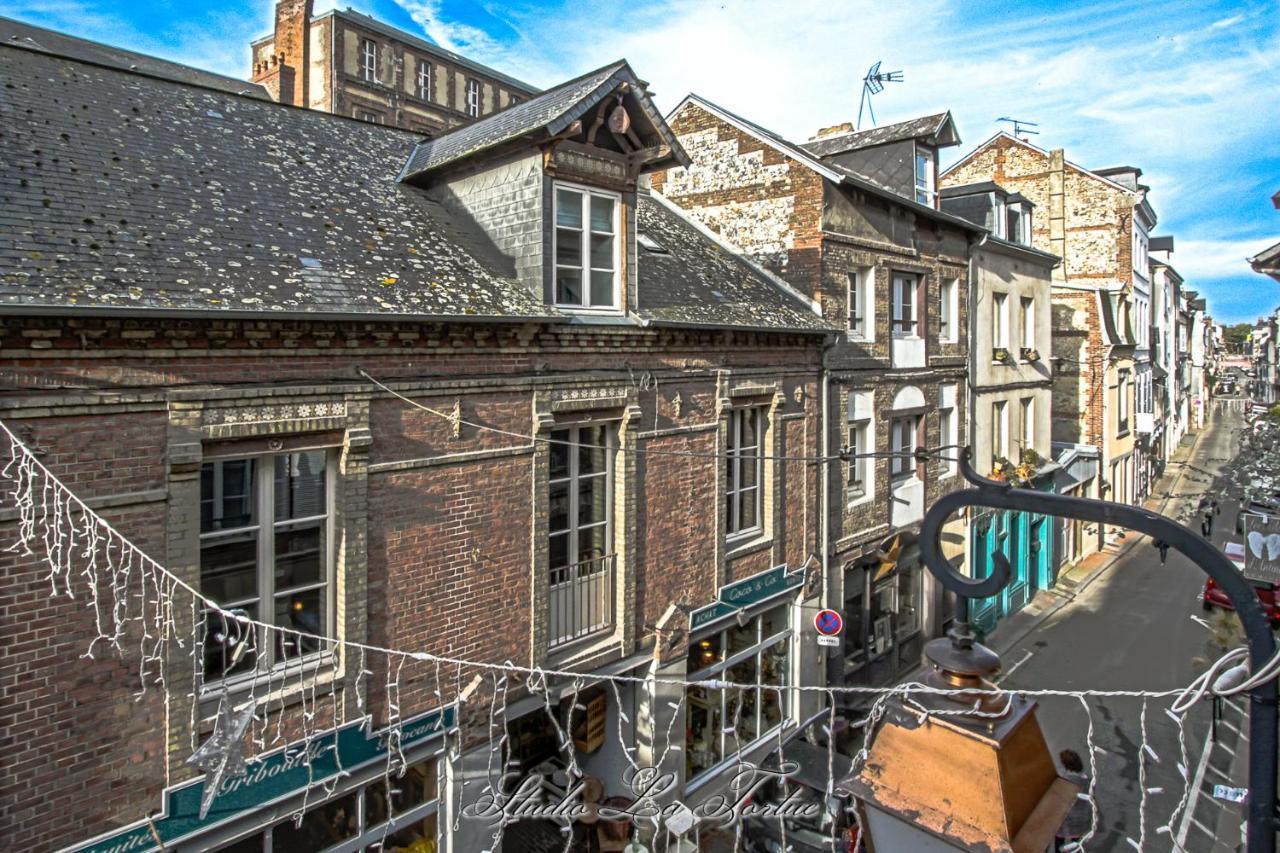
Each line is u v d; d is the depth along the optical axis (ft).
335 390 24.57
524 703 30.66
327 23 106.11
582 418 32.99
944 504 9.33
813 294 47.85
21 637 19.38
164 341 21.30
